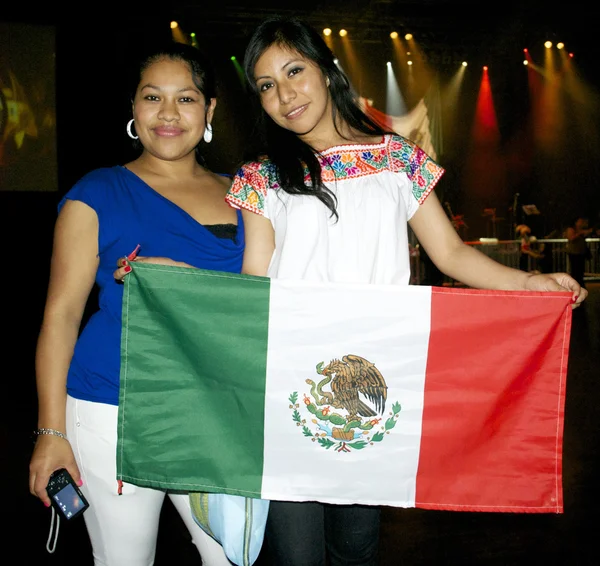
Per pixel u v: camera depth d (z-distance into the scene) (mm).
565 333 1933
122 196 1945
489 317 1924
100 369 1915
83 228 1891
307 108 1923
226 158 12859
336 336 1907
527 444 1963
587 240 14633
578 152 15922
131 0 10141
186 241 1979
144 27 10477
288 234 1949
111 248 1938
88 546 3119
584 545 3018
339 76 1974
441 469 1961
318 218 1941
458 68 14750
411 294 1908
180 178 2143
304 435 1926
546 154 15953
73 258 1885
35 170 9641
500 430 1965
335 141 2033
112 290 1938
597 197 16094
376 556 2141
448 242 2107
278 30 1898
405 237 2018
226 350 1881
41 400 1854
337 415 1926
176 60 2039
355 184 1964
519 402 1965
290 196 1954
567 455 4055
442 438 1951
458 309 1919
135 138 2170
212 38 12406
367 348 1917
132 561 2014
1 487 3773
